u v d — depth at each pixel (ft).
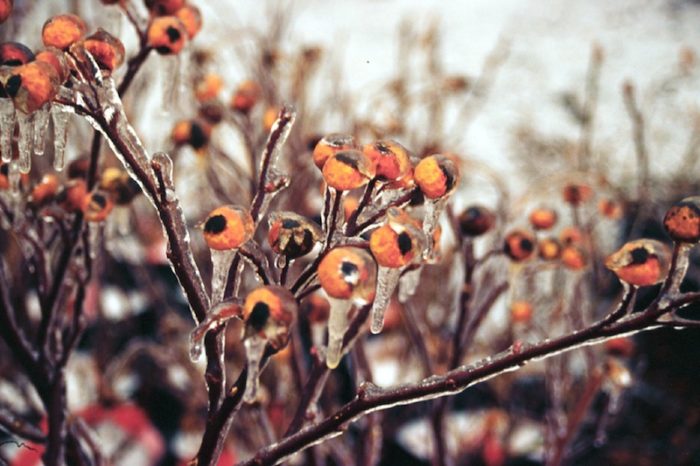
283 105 0.92
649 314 0.86
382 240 0.80
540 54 5.88
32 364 1.20
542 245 1.26
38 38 2.34
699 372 2.58
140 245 2.59
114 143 0.88
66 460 1.26
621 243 2.91
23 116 0.86
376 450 1.47
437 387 0.87
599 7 7.07
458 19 6.75
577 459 2.27
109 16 1.15
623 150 4.03
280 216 0.85
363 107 3.27
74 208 1.15
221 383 0.91
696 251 2.95
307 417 1.08
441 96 3.18
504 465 2.21
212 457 0.92
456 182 0.87
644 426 2.45
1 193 1.15
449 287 2.20
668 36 6.29
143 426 2.13
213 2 5.08
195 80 1.80
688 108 4.50
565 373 1.94
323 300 1.28
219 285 0.84
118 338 2.47
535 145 4.12
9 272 1.68
